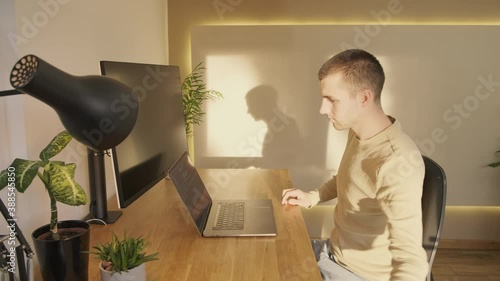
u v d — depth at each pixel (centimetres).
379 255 117
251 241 103
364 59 113
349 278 120
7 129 89
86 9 122
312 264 90
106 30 142
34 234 71
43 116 98
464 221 282
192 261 91
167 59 262
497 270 248
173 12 259
